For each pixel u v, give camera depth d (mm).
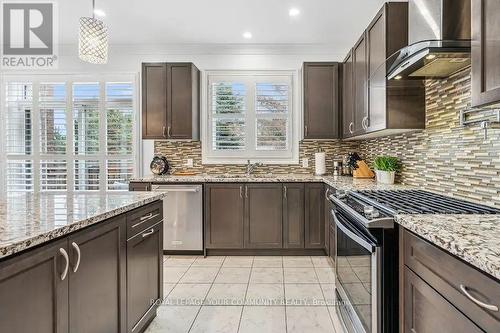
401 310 1443
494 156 1681
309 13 3400
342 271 2154
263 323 2236
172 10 3346
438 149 2289
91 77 4500
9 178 4539
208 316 2338
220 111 4430
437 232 1135
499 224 1262
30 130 4551
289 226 3721
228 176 4012
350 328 1940
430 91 2395
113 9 3326
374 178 3566
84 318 1426
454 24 1743
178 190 3717
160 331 2133
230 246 3748
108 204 1826
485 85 1207
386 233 1489
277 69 4383
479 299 896
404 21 2412
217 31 3898
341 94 3959
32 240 1107
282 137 4434
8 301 1028
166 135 4023
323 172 4176
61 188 4551
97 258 1537
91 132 4527
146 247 2115
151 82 4027
